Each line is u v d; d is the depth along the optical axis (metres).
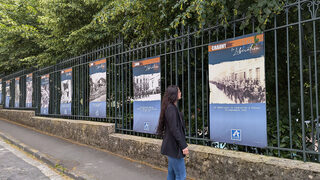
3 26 11.24
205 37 5.20
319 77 4.18
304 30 4.10
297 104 4.29
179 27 5.79
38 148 6.96
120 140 5.94
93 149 6.71
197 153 4.12
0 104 16.84
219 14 3.96
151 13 5.98
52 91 10.08
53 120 9.23
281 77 4.46
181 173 3.23
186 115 5.72
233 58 3.89
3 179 4.59
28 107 12.23
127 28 7.02
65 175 4.87
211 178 3.91
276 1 3.29
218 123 4.08
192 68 5.56
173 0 5.50
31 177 4.73
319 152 3.12
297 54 4.32
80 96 8.39
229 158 3.67
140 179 4.29
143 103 5.63
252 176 3.40
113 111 7.34
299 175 2.97
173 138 3.20
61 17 9.12
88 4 8.70
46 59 10.68
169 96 3.30
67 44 9.85
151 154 5.06
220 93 4.05
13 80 14.67
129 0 5.59
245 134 3.71
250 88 3.66
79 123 7.67
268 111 4.43
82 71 7.93
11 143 8.17
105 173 4.66
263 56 3.53
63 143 7.64
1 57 14.33
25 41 12.74
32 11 11.57
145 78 5.59
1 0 12.55
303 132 3.21
